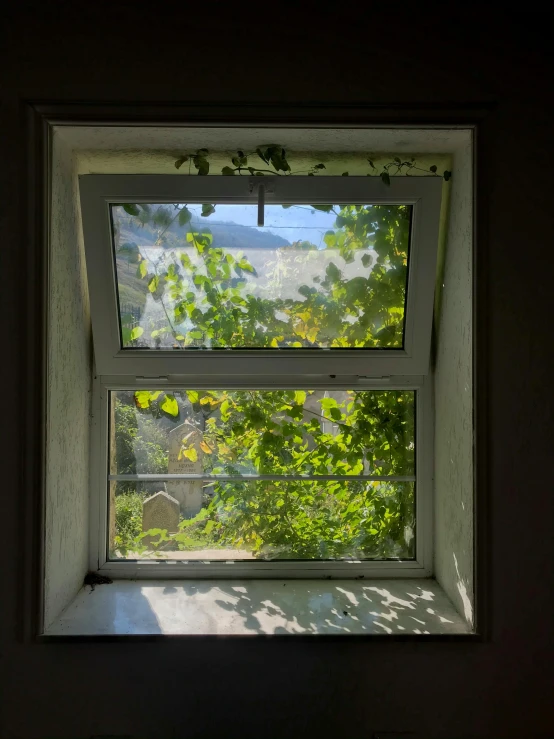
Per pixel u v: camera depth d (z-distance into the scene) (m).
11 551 1.17
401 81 1.19
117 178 1.32
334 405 1.49
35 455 1.17
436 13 1.20
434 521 1.49
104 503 1.47
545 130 1.21
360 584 1.45
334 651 1.19
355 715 1.19
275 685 1.19
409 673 1.20
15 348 1.18
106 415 1.48
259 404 1.48
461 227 1.31
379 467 1.50
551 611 1.20
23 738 1.17
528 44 1.20
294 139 1.28
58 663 1.17
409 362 1.47
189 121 1.19
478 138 1.21
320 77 1.19
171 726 1.18
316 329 1.46
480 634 1.19
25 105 1.17
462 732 1.20
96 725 1.18
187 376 1.47
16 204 1.17
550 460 1.21
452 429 1.36
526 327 1.21
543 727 1.20
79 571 1.40
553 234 1.21
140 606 1.31
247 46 1.18
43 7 1.17
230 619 1.24
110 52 1.18
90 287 1.40
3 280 1.17
